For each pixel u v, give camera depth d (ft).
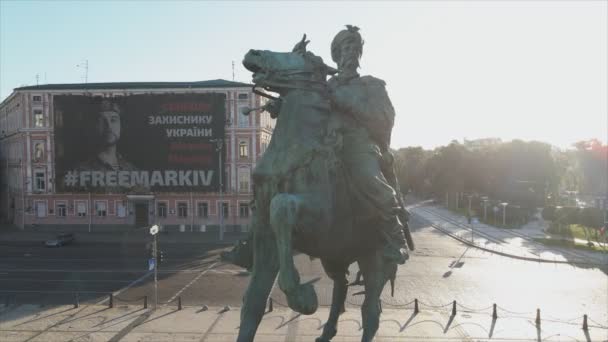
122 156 159.94
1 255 119.34
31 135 167.63
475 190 279.28
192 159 158.81
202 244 136.77
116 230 163.02
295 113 16.61
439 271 99.40
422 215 246.27
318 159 15.98
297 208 14.34
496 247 132.67
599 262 110.42
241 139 161.68
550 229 169.78
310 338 50.19
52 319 60.75
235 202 162.09
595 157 287.07
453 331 55.11
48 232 160.97
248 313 15.43
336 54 18.61
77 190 161.68
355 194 16.80
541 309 69.15
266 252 15.89
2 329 56.29
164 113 158.51
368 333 17.16
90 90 163.22
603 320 62.69
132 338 52.47
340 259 17.99
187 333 54.29
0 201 217.56
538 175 247.70
